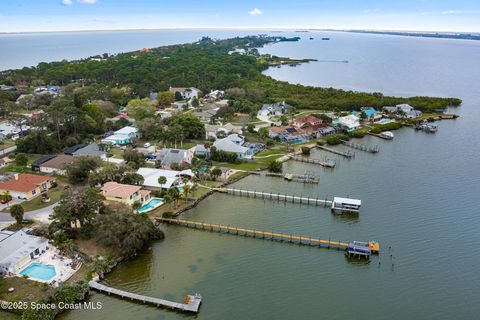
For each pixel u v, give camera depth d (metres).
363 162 141.38
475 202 107.81
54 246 82.12
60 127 157.12
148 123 164.62
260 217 100.88
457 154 149.38
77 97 178.50
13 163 131.88
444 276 76.94
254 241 89.88
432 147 158.62
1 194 104.38
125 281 74.19
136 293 70.50
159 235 89.56
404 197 111.56
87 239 85.44
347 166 137.25
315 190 116.75
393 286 74.12
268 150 152.25
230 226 95.81
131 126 170.38
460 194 113.06
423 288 73.50
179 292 71.12
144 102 197.88
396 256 83.50
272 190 116.88
